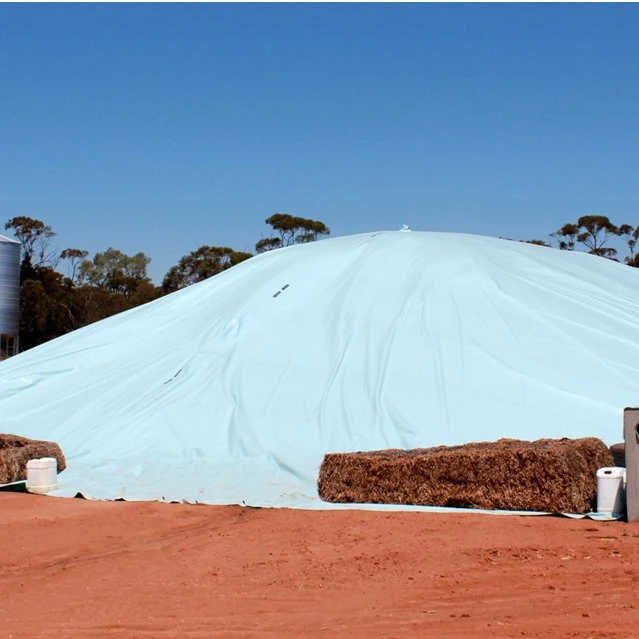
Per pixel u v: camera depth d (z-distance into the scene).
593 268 25.38
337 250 24.25
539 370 19.25
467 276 22.17
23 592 8.59
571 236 63.53
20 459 15.97
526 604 7.83
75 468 17.00
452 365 19.41
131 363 21.73
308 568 9.34
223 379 19.89
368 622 7.36
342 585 8.65
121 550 10.53
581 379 19.02
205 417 18.80
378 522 11.79
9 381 21.92
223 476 16.27
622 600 7.88
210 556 10.01
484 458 13.00
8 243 40.53
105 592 8.52
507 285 22.08
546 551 9.84
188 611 7.80
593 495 12.73
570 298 22.16
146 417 19.03
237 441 17.84
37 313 58.94
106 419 19.39
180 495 14.93
